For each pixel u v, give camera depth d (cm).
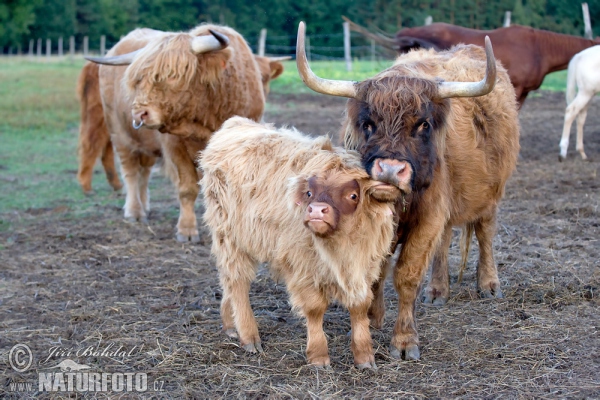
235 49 742
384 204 390
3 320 515
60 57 4131
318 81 417
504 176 538
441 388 392
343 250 387
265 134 455
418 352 438
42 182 1091
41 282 609
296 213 393
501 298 547
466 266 631
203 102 693
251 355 446
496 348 447
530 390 387
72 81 2564
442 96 408
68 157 1321
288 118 1614
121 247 723
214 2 3881
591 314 502
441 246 538
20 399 392
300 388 393
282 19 3841
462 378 405
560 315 502
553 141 1309
